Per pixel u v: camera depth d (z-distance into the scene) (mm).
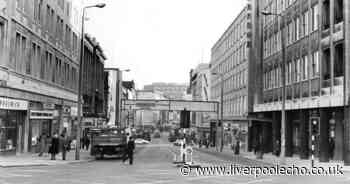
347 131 31359
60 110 46312
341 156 35312
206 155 48969
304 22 40625
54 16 42906
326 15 35875
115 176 20344
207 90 114812
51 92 41844
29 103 35469
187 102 83188
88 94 62312
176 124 166375
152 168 26062
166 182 17891
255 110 54594
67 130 49188
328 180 20391
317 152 38562
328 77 35344
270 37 51781
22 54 33719
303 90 40031
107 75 86438
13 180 17656
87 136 51750
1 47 29281
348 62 31672
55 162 29078
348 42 31734
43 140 34344
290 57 44094
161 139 146250
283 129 33312
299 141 43625
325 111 35656
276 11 49656
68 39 49969
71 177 19469
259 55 55781
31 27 35250
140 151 56281
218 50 93250
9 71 30328
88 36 60688
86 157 36938
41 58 38594
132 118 129250
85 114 58500
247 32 60594
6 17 29594
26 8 34156
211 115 95125
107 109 86312
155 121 181000
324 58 35781
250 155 49500
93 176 20172
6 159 28750
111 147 36969
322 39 36000
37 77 37344
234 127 71188
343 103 31859
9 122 31906
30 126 35969
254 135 58094
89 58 63938
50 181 17531
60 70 46250
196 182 18078
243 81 65375
